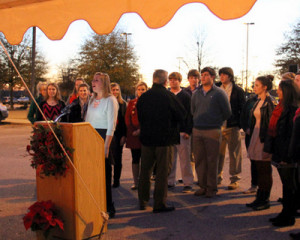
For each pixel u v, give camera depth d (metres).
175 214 4.32
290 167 3.66
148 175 4.48
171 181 5.68
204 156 5.10
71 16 3.62
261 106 4.36
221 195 5.19
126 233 3.69
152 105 4.30
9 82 30.42
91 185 3.37
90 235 3.35
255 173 5.22
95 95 4.07
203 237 3.58
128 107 5.47
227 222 4.02
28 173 6.75
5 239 3.54
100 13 3.42
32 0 3.78
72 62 29.61
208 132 4.89
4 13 4.08
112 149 4.10
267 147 3.81
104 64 28.42
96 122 3.94
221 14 2.74
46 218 3.04
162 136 4.27
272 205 4.67
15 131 15.09
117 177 5.71
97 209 3.44
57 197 3.26
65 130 3.16
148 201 4.56
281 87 3.68
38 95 5.92
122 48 28.48
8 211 4.45
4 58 29.52
